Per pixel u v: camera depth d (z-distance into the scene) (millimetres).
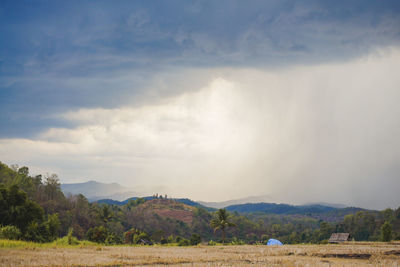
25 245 47719
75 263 31516
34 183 180625
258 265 31969
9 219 71625
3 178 153125
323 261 35719
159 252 47094
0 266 28922
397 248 52375
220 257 39125
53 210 159000
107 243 97312
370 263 33969
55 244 57625
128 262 33469
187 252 47594
